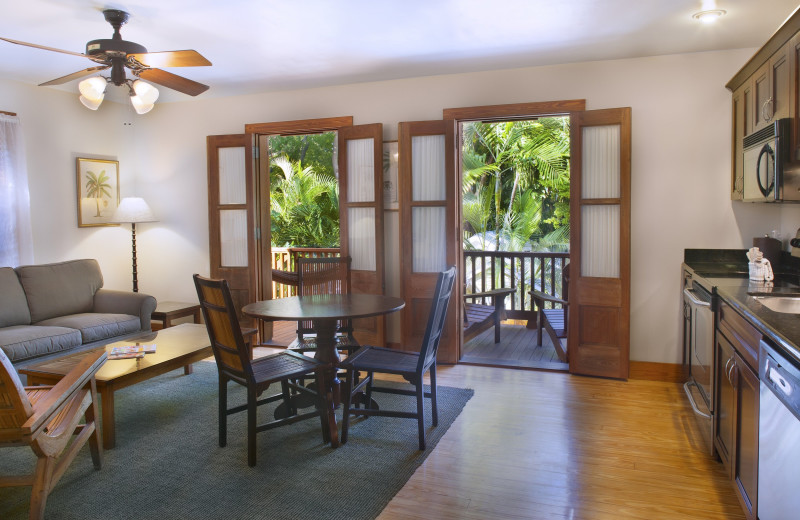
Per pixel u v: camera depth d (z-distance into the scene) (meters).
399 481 2.71
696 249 4.20
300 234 9.48
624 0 3.13
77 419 2.57
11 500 2.56
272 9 3.25
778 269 3.67
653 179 4.27
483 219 7.70
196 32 3.67
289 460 2.95
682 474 2.77
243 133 5.46
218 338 3.03
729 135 4.08
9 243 4.74
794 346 1.60
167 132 5.80
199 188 5.73
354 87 5.05
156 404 3.85
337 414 3.63
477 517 2.39
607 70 4.31
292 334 6.07
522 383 4.28
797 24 2.57
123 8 3.23
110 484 2.70
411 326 4.88
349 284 4.82
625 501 2.51
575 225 4.38
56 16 3.38
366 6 3.21
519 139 8.04
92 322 4.57
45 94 5.09
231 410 3.15
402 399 3.94
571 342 4.48
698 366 3.34
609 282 4.30
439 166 4.74
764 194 2.97
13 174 4.77
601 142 4.31
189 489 2.64
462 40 3.84
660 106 4.22
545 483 2.69
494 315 5.68
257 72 4.68
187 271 5.84
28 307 4.62
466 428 3.38
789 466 1.66
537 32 3.68
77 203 5.40
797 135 2.61
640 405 3.77
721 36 3.76
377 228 4.91
